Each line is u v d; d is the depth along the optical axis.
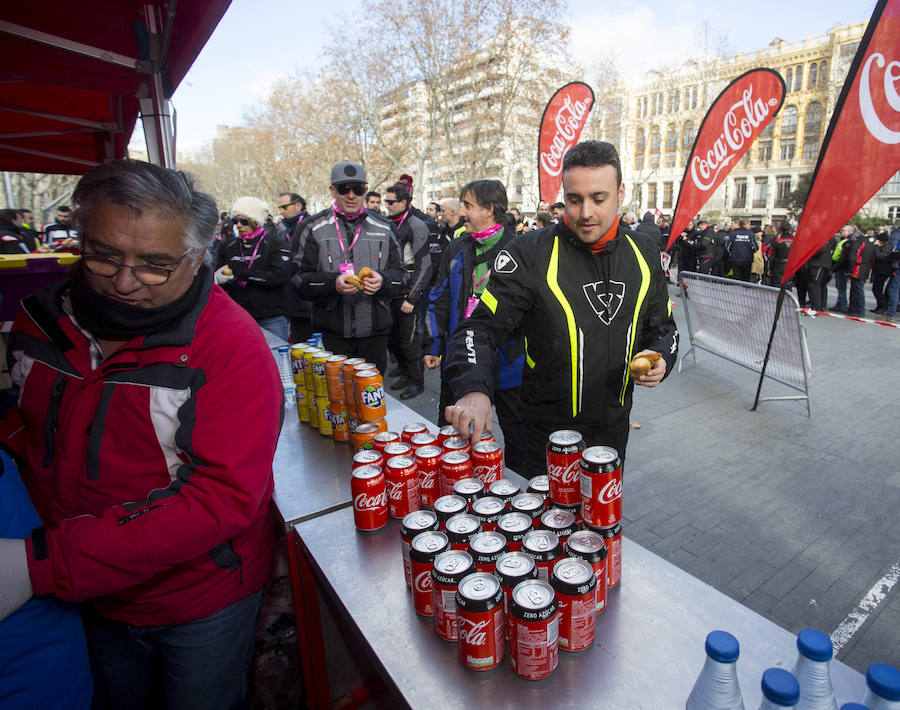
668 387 5.49
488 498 1.27
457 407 1.46
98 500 1.20
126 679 1.39
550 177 5.93
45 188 20.98
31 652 0.99
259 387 1.16
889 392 5.16
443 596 1.07
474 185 2.95
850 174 3.77
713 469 3.75
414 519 1.25
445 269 3.35
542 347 1.87
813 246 4.12
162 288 1.07
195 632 1.29
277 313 4.64
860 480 3.55
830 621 2.39
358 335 3.55
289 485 1.84
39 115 4.15
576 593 1.00
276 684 1.91
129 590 1.24
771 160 37.44
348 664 1.80
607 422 1.93
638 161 44.59
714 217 38.59
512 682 1.00
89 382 1.16
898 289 9.21
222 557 1.27
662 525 3.11
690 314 6.16
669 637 1.07
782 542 2.93
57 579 0.96
